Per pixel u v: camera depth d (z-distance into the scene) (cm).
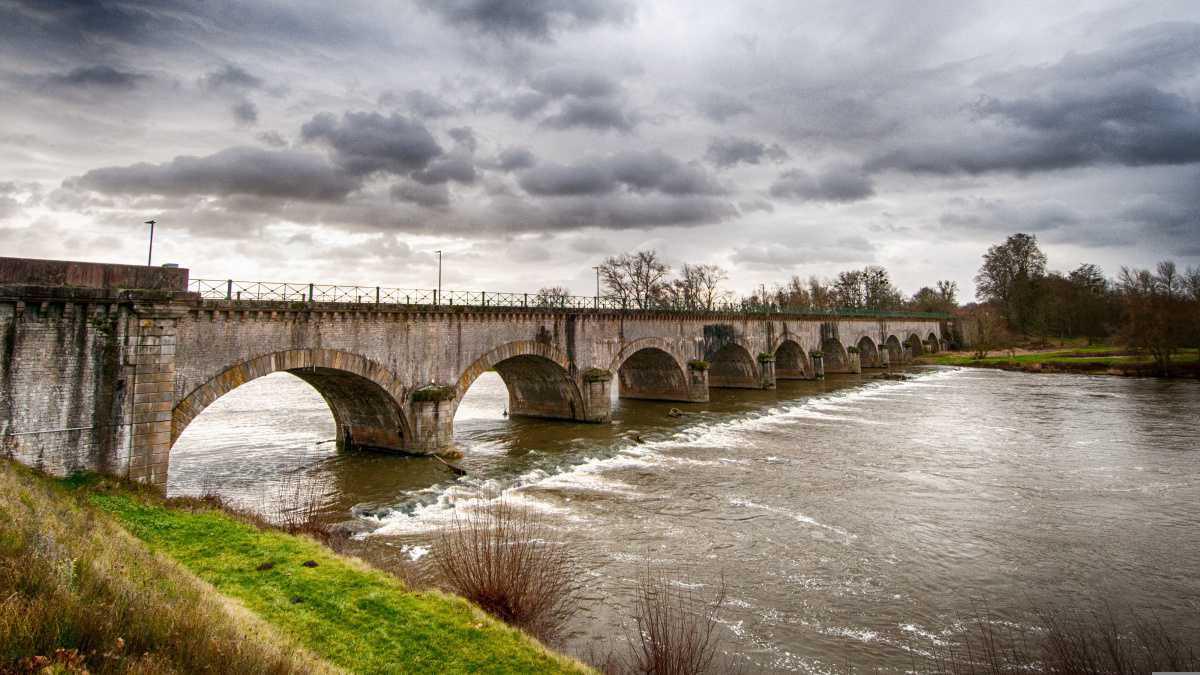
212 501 2559
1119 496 3225
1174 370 8925
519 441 4631
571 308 5256
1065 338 13962
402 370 3847
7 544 1196
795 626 1870
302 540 2131
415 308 3888
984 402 6800
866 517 2888
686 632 1800
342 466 3741
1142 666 1667
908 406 6575
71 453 2327
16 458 2208
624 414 5972
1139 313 9506
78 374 2348
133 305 2462
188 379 2814
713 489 3359
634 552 2431
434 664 1394
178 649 1037
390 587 1770
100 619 1027
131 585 1232
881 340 11856
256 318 3072
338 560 1959
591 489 3359
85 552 1330
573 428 5203
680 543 2536
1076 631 1862
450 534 2572
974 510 2998
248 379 3039
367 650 1411
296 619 1512
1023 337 14338
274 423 5559
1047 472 3719
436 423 3959
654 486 3419
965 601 2055
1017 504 3091
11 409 2205
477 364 4366
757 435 4947
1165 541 2591
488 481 3388
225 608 1400
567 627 1812
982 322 13325
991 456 4159
